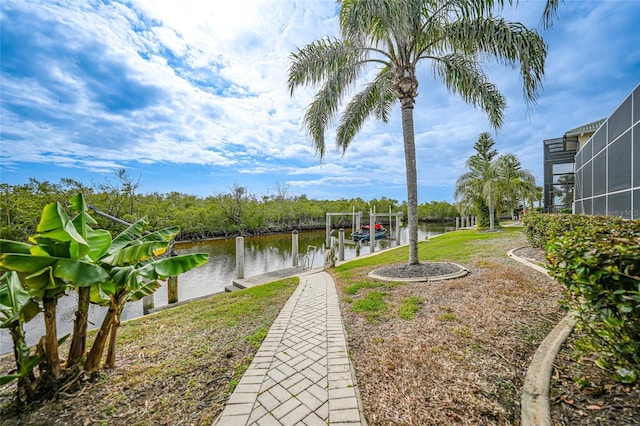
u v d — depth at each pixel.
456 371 2.06
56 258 1.82
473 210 17.95
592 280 1.53
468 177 16.70
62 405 1.87
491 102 5.56
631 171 5.73
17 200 11.38
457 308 3.29
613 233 1.93
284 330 3.14
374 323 3.14
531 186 15.56
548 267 1.95
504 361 2.14
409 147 5.54
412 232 5.57
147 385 2.10
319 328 3.15
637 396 1.57
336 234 27.38
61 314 6.31
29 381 1.90
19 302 1.98
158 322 3.72
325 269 7.80
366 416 1.68
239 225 25.11
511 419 1.57
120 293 2.32
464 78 5.55
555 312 3.02
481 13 4.64
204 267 11.84
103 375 2.22
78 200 2.16
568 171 16.67
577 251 1.67
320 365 2.32
